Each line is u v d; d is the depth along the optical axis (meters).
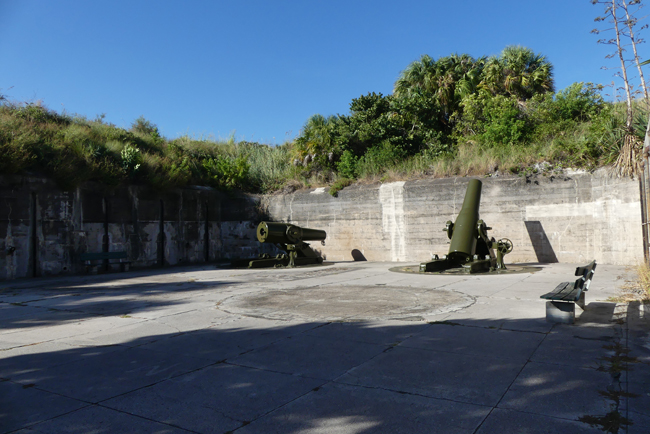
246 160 22.31
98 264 15.56
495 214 15.93
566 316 5.39
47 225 14.28
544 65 23.95
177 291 9.46
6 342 5.20
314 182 20.89
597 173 14.25
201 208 19.73
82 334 5.56
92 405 3.28
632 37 13.33
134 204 16.98
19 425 2.95
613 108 17.25
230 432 2.80
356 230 18.66
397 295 8.16
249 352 4.60
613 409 2.95
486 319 5.80
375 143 22.72
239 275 12.96
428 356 4.28
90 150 16.06
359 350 4.57
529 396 3.22
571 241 14.64
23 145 13.86
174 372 4.01
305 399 3.32
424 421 2.88
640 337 4.66
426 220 17.17
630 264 13.35
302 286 9.93
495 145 18.23
